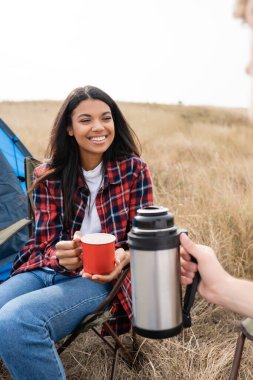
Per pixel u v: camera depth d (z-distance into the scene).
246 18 0.63
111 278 1.75
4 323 1.71
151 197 2.19
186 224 3.34
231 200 3.77
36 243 2.21
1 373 2.23
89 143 2.10
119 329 2.13
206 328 2.54
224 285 1.12
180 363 2.19
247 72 0.68
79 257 1.94
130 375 2.19
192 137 9.57
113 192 2.16
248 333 1.60
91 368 2.25
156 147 7.96
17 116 18.70
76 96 2.13
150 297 1.19
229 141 9.25
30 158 2.55
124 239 2.15
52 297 1.83
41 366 1.69
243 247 3.21
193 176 4.78
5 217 2.79
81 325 1.87
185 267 1.22
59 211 2.21
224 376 2.14
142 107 23.84
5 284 2.09
